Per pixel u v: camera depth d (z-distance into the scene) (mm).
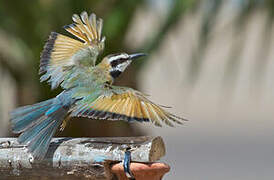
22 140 6422
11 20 13180
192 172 23188
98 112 6230
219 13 11805
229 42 12227
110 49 13062
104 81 6949
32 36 13266
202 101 33594
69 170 6414
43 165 6457
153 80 34438
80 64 7094
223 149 26672
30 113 6598
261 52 11938
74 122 12828
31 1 13094
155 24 13047
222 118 31844
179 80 15273
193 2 12250
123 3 13109
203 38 11836
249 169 23281
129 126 13305
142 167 6227
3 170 6586
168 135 29125
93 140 6492
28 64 13328
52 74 7008
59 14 13172
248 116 32250
